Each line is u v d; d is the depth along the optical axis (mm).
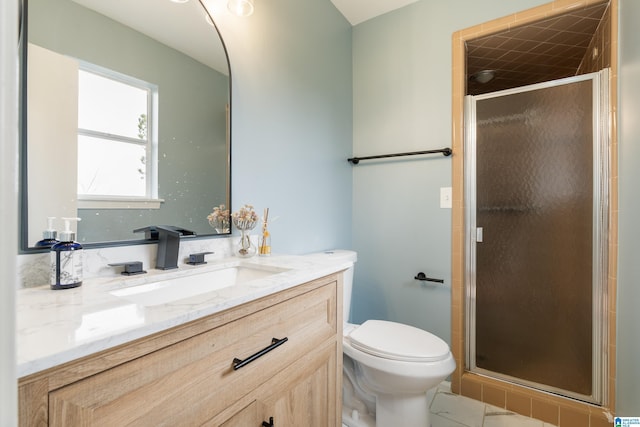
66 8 811
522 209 1662
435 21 1868
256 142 1387
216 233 1199
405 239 1980
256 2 1397
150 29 1000
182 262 1054
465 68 1844
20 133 729
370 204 2125
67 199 801
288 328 820
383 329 1428
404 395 1255
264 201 1429
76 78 826
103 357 452
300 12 1669
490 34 1728
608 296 1434
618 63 1382
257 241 1332
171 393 539
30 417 381
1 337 212
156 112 1009
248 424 690
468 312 1793
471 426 1458
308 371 900
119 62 919
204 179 1158
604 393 1449
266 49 1446
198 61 1144
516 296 1676
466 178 1800
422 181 1916
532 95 1638
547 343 1597
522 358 1656
